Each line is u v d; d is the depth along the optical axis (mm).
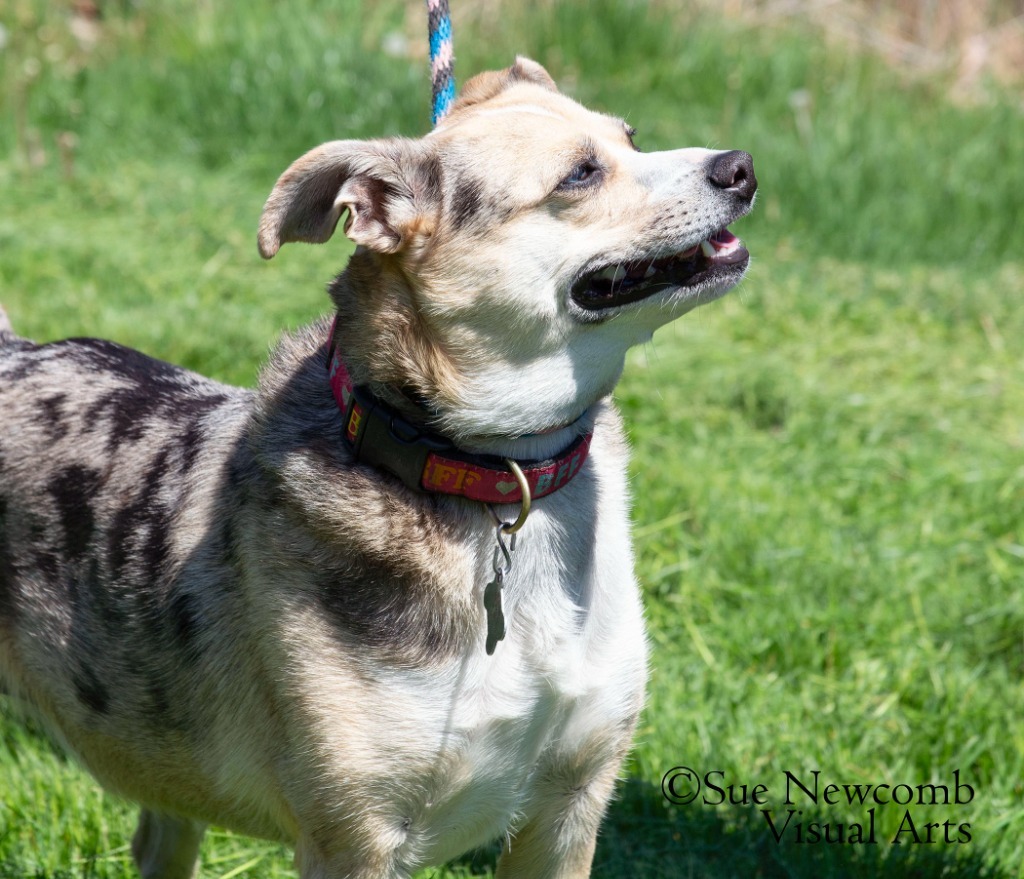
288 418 4496
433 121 5477
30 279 10578
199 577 4570
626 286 4613
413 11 17172
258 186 13492
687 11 17906
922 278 12797
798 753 6305
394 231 4422
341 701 4242
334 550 4281
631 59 16719
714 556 7859
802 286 12266
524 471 4398
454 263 4395
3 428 5070
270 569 4352
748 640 7145
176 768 4832
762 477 8797
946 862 5719
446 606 4281
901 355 11062
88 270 10992
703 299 4652
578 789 4750
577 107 4926
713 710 6598
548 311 4426
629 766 6297
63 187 12828
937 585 7727
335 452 4367
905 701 6789
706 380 10125
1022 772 6207
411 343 4383
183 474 4766
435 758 4309
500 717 4363
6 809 5793
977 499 8750
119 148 13992
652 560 7805
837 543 8055
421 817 4438
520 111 4664
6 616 5047
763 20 18547
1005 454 9383
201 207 12609
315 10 16438
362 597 4254
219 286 10898
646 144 14422
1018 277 13102
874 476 8992
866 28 18953
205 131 14383
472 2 17266
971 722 6500
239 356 9555
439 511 4340
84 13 16938
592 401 4566
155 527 4727
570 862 4871
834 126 15258
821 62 17281
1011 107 16391
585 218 4496
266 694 4434
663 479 8586
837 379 10539
